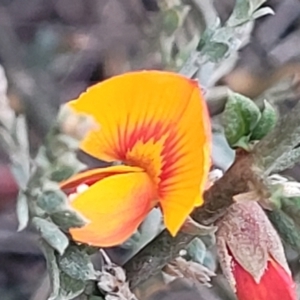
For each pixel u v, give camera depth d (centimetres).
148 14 11
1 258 11
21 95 10
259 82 11
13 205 11
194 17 6
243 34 5
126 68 11
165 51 6
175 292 9
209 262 6
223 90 6
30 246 11
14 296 11
